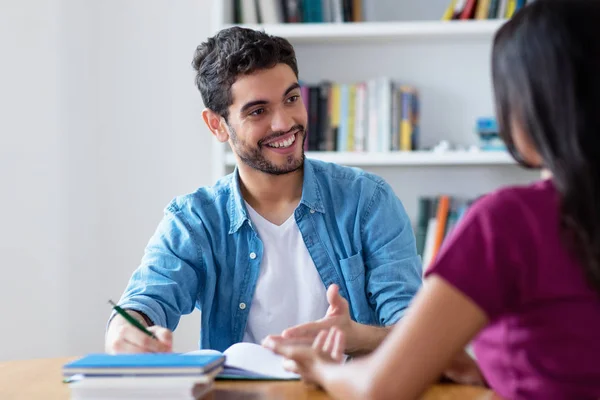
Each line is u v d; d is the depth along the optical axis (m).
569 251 0.90
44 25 2.93
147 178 3.02
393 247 1.90
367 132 2.72
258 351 1.43
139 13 3.01
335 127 2.72
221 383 1.37
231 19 2.78
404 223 1.95
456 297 0.92
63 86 2.97
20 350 2.92
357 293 1.88
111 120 3.01
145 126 3.02
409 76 2.88
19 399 1.29
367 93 2.72
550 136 0.89
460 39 2.82
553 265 0.91
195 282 1.89
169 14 3.01
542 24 0.90
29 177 2.92
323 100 2.72
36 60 2.93
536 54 0.89
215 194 1.95
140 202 3.02
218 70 1.85
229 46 1.84
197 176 3.02
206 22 3.01
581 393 0.92
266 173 1.87
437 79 2.87
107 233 3.01
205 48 1.91
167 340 1.44
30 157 2.92
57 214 2.96
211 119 1.98
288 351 1.18
